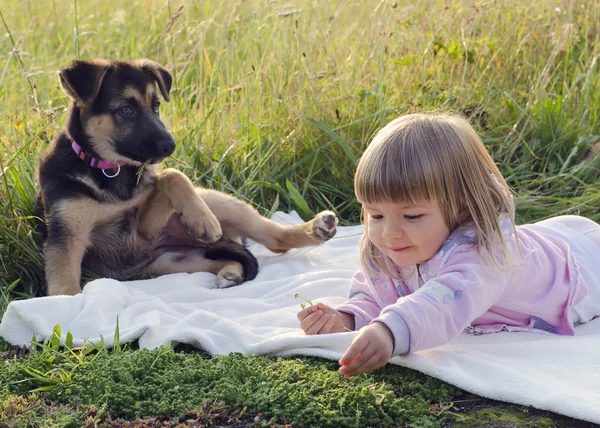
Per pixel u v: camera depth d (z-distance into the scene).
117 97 2.54
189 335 2.04
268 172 2.93
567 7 3.39
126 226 2.53
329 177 2.96
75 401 1.87
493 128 3.06
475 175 1.94
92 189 2.46
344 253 2.54
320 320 2.01
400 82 3.20
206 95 3.18
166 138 2.54
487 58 3.25
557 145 2.97
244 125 3.04
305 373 1.91
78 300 2.19
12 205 2.57
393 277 2.01
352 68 3.20
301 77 3.13
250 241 2.68
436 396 1.85
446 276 1.89
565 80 3.22
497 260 1.92
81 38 3.94
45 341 2.04
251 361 1.95
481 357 1.92
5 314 2.14
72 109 2.54
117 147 2.51
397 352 1.84
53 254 2.42
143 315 2.16
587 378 1.86
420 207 1.90
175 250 2.59
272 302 2.25
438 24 3.32
